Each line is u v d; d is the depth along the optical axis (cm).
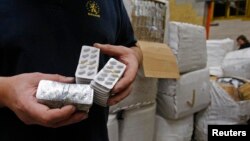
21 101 35
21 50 42
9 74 43
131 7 117
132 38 68
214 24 369
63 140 48
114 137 118
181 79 152
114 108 112
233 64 232
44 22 44
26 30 42
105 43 53
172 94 150
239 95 189
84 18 49
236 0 351
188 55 156
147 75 118
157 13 135
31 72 42
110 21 55
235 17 356
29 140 45
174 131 166
